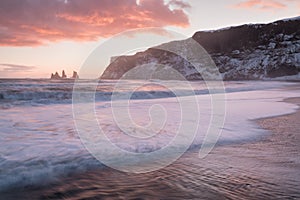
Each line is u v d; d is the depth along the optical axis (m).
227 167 2.96
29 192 2.30
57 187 2.42
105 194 2.29
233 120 6.17
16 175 2.56
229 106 9.40
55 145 3.66
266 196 2.20
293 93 17.92
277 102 11.03
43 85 17.58
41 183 2.47
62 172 2.74
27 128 4.90
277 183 2.47
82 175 2.70
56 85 17.84
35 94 12.51
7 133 4.41
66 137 4.17
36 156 3.13
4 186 2.37
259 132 4.84
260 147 3.82
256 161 3.17
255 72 74.25
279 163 3.09
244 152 3.56
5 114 6.94
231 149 3.70
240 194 2.25
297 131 4.94
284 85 33.06
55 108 8.51
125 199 2.20
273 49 81.44
